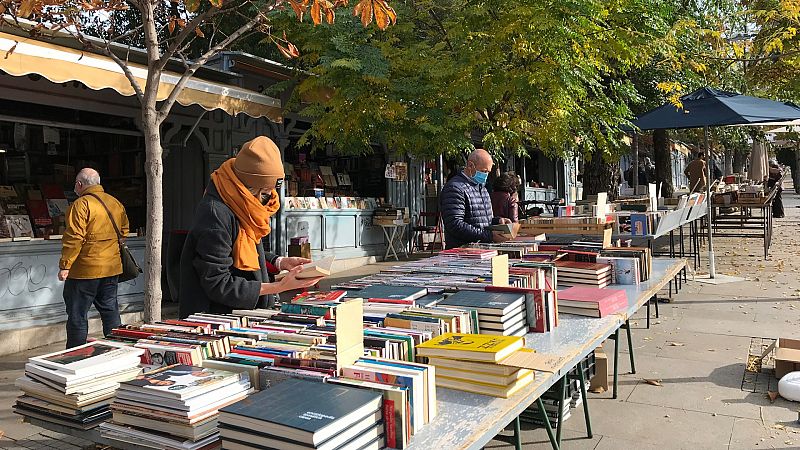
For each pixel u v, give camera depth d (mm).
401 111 8062
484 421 2023
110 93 7570
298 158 11664
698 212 9930
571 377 4078
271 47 14523
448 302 3064
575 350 2793
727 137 15430
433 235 14070
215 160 8898
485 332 2932
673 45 9695
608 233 5367
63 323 6707
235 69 8758
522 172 18266
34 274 6512
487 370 2283
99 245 5508
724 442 3762
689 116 8266
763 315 6863
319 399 1771
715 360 5328
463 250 4723
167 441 1791
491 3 7520
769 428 3943
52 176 8477
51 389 2023
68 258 5277
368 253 11977
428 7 8953
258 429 1631
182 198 9008
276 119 7934
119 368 2125
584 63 7699
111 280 5684
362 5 4137
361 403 1741
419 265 4207
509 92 7812
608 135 8992
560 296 3658
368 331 2551
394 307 2967
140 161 8906
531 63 7602
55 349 6340
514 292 3217
